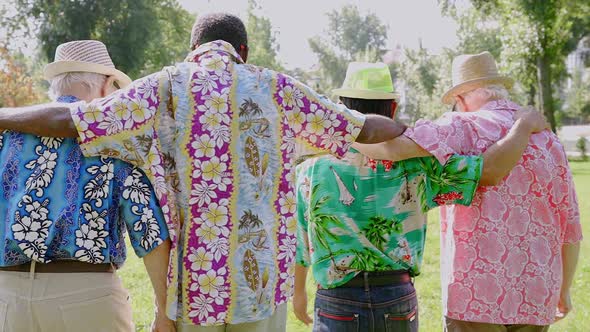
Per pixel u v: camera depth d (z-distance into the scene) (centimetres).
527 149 327
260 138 270
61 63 291
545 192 326
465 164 306
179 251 262
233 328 269
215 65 270
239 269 261
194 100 263
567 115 6106
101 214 265
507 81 347
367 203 307
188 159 261
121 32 3556
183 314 260
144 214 262
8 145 271
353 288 307
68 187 266
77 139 268
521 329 334
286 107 279
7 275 277
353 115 287
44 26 3553
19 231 264
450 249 331
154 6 3803
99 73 298
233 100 266
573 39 3581
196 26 286
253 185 266
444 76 5209
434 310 607
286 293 275
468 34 4697
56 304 271
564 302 354
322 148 289
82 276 273
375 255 304
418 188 312
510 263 321
